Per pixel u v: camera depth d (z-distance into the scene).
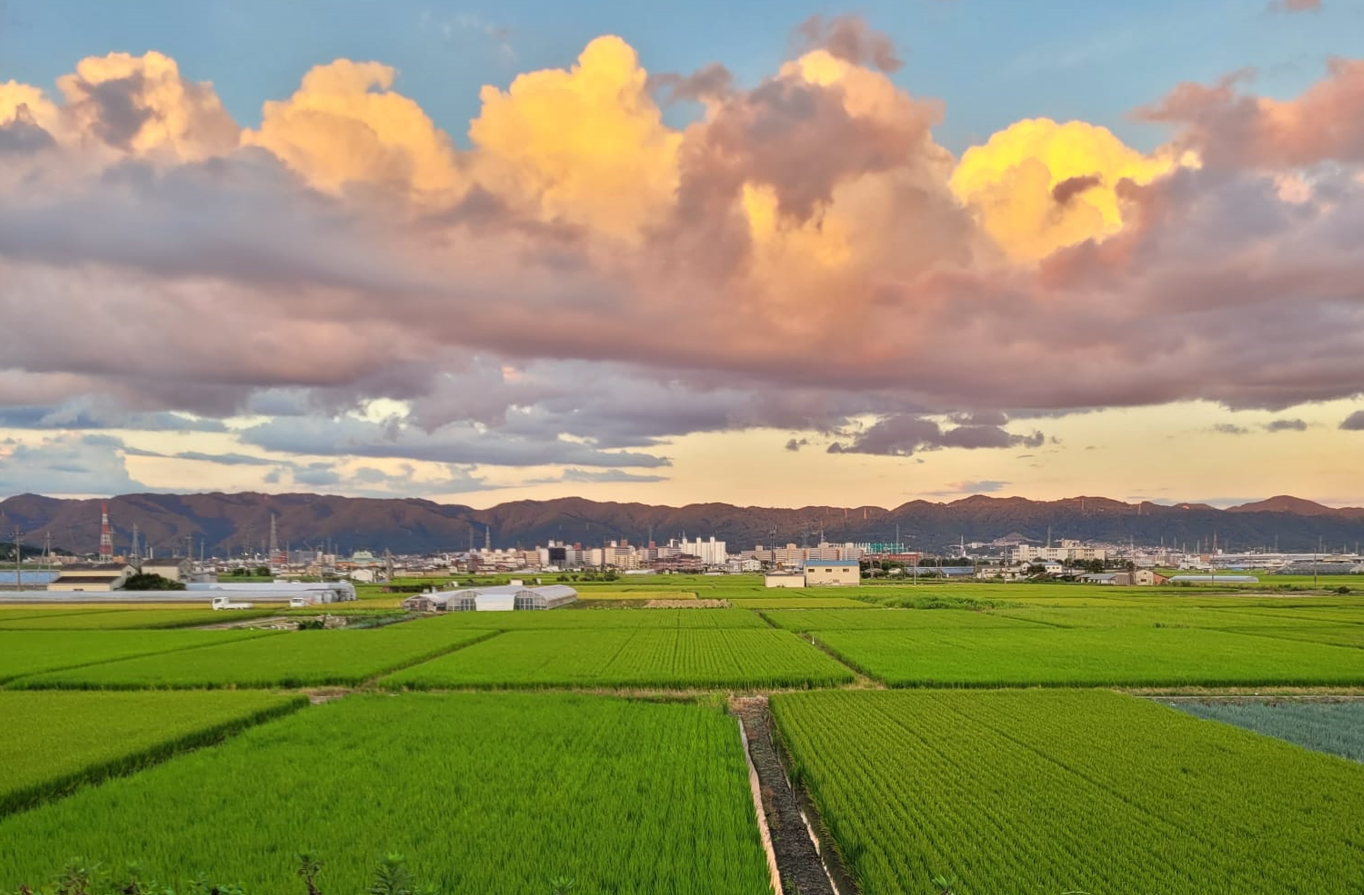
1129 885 16.47
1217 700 39.88
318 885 16.33
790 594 135.50
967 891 16.12
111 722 31.94
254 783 23.77
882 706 35.38
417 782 23.80
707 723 31.89
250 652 57.81
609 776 24.33
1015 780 23.67
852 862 18.47
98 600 125.25
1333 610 94.00
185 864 17.62
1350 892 16.11
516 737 29.58
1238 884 16.45
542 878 16.78
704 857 17.62
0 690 42.31
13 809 22.52
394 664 50.53
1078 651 55.09
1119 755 26.47
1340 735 31.08
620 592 146.00
